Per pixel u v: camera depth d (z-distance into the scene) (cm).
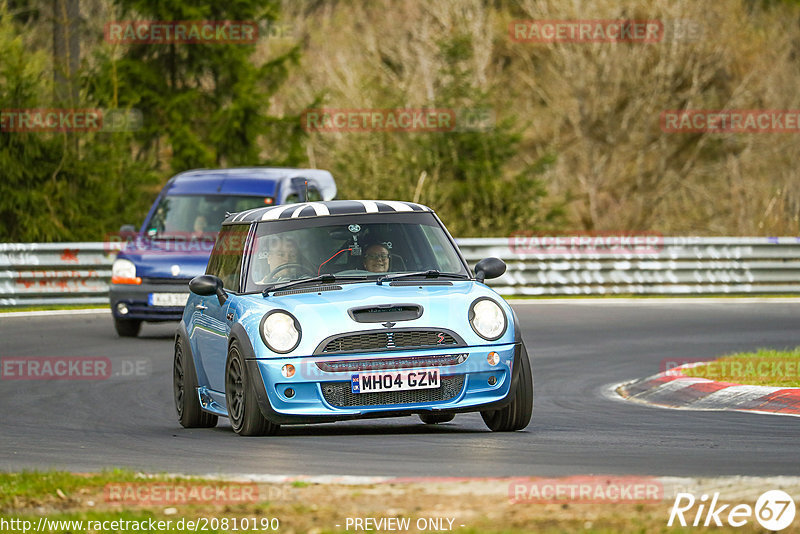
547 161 12075
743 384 4069
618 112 15612
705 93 15812
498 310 3231
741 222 14488
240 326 3238
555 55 15700
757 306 7819
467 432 3350
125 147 11000
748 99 15675
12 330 6762
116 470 2573
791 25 16075
